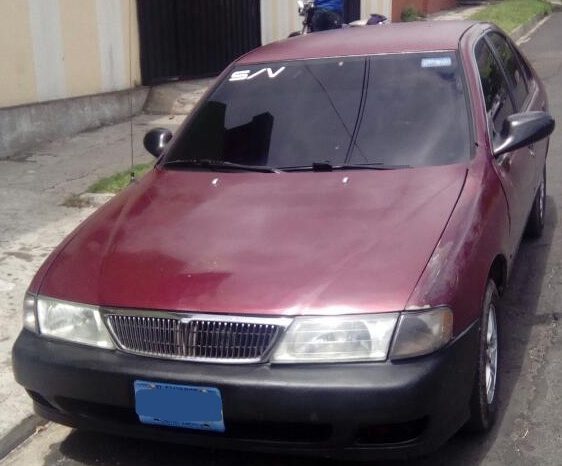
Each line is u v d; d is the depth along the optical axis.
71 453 3.91
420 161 4.21
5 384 4.43
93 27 10.03
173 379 3.22
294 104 4.67
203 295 3.31
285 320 3.17
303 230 3.65
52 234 6.52
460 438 3.77
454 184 3.96
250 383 3.14
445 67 4.64
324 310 3.17
